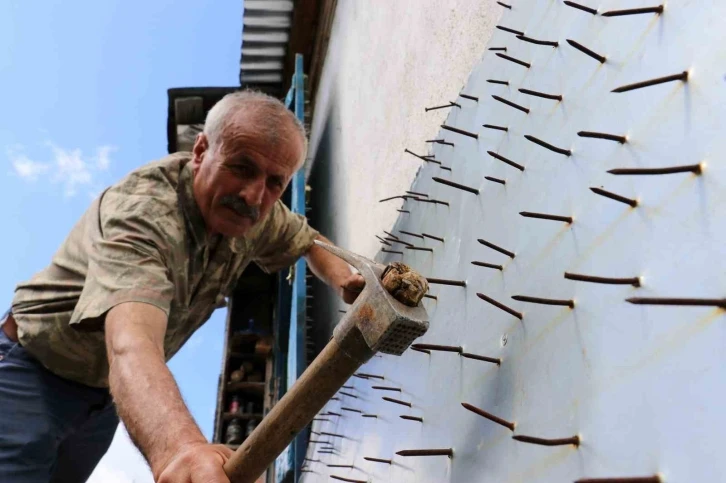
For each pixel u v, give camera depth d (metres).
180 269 1.76
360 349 1.10
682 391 0.73
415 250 1.95
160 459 1.11
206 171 1.82
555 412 0.97
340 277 2.16
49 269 1.93
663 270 0.81
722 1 0.82
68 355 1.88
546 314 1.07
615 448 0.82
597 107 1.06
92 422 2.14
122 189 1.80
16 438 1.79
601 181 1.00
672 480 0.72
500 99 1.33
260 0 4.73
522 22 1.45
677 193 0.82
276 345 4.34
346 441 2.21
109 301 1.45
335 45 4.32
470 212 1.53
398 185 2.38
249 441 1.14
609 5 1.10
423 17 2.28
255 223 1.88
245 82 5.48
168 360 2.14
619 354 0.86
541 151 1.23
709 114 0.80
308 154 5.02
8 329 1.96
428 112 2.12
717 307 0.71
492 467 1.11
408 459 1.53
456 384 1.37
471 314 1.38
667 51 0.90
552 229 1.12
